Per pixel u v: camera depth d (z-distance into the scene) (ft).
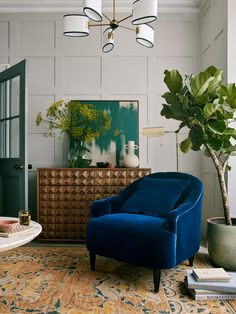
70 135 11.92
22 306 6.07
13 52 12.85
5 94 11.87
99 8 6.61
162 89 12.74
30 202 12.69
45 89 12.77
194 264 8.72
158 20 12.80
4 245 5.20
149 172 11.03
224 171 9.43
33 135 12.76
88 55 12.79
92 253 8.01
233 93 8.09
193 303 6.28
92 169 11.03
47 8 12.75
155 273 6.79
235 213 9.96
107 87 12.76
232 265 8.06
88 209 11.05
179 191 8.46
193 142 8.25
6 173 11.55
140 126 12.72
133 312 5.88
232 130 8.00
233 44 9.89
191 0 12.34
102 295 6.61
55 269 8.18
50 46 12.82
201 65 12.78
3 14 12.82
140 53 12.77
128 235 7.21
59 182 11.06
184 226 7.34
